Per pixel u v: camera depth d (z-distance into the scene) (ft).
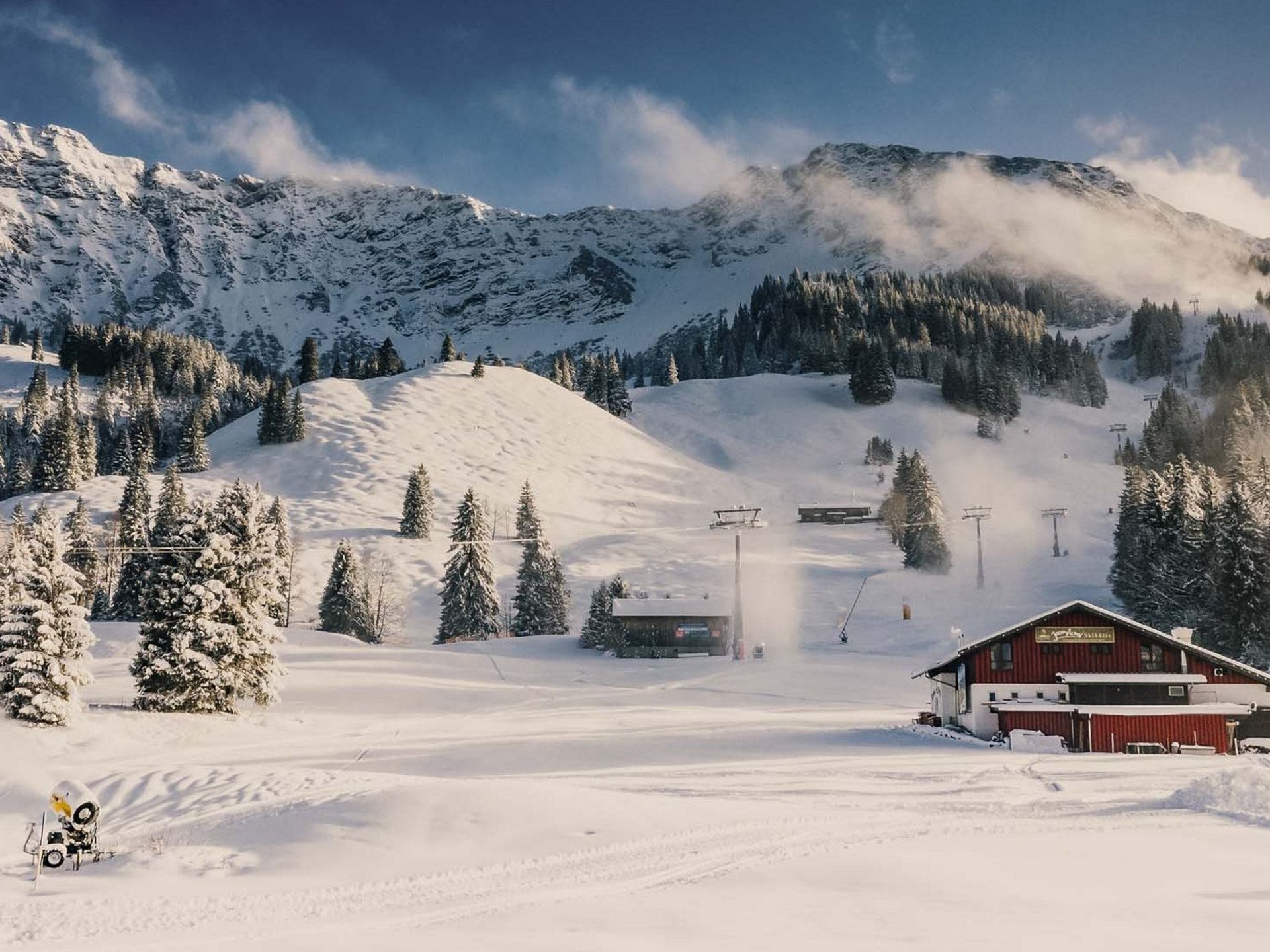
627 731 142.00
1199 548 236.43
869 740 129.59
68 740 128.77
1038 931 43.45
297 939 44.60
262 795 82.48
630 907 49.03
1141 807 75.87
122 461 513.04
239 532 161.58
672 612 275.18
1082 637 138.00
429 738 140.26
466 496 328.29
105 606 315.99
